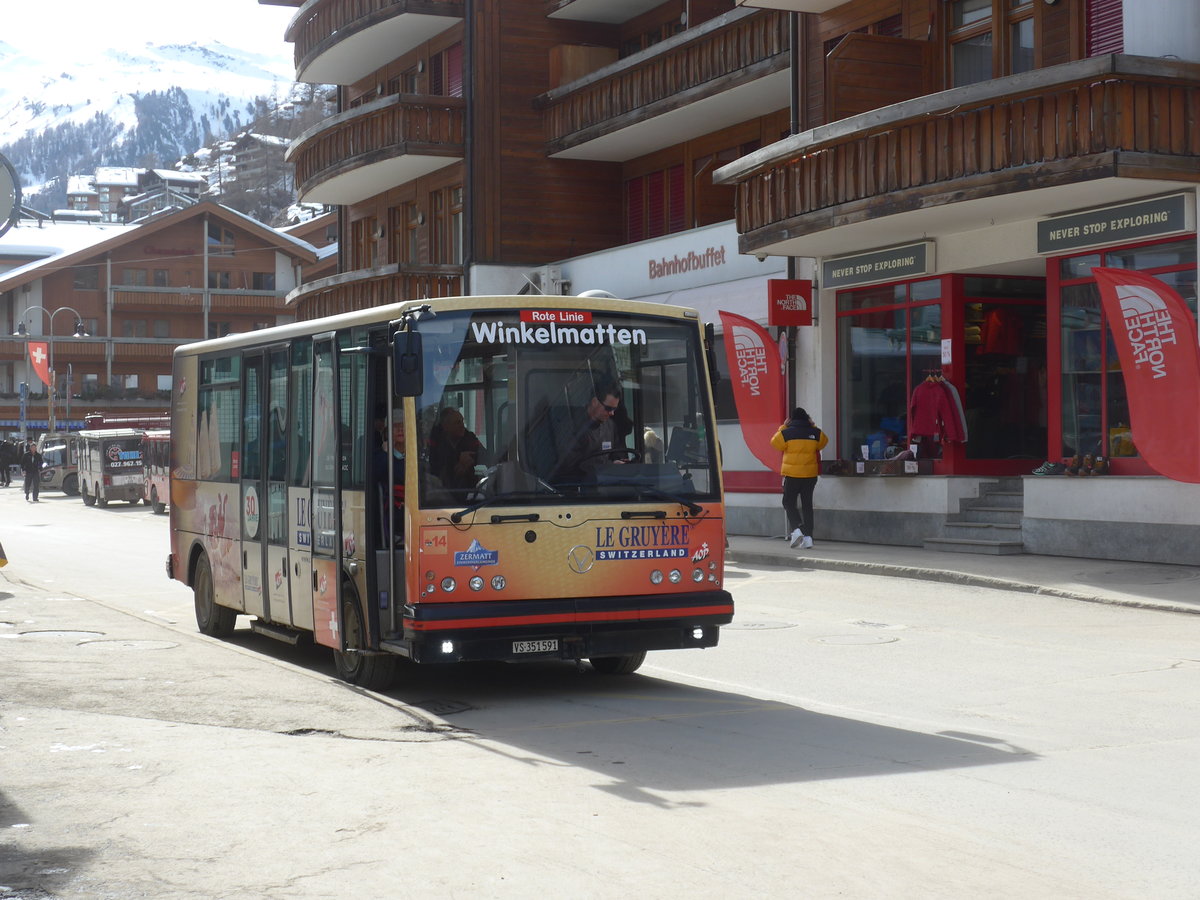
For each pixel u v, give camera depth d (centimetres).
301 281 8638
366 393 1084
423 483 1016
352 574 1119
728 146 3144
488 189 3447
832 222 2145
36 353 6606
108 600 1947
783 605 1645
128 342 8325
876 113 1986
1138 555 1872
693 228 3019
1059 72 1755
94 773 785
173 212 8319
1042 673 1169
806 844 657
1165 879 605
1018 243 2111
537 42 3497
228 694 1014
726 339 2455
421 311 1030
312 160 3859
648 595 1062
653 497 1066
